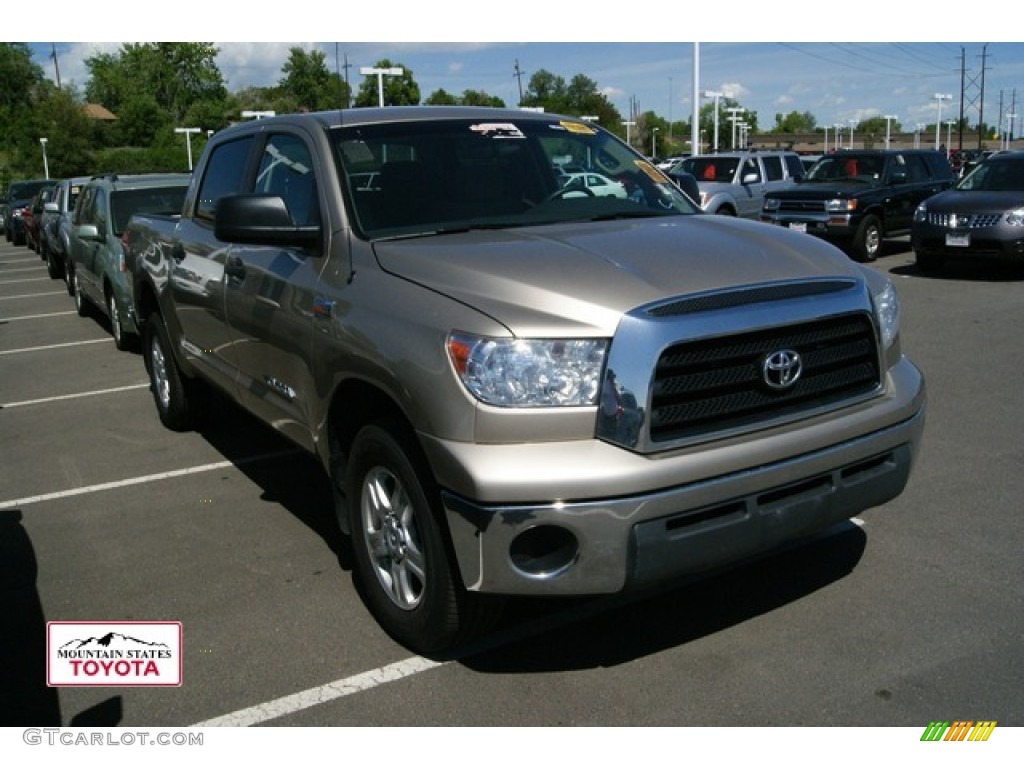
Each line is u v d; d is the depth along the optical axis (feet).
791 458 11.16
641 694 11.40
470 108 16.56
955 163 194.08
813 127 499.51
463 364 10.59
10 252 95.66
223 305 16.98
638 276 11.19
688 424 10.71
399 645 12.75
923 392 12.90
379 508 12.55
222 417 24.79
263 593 14.43
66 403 27.48
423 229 13.75
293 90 292.81
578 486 10.19
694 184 17.62
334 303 12.92
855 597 13.47
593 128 17.37
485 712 11.19
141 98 320.09
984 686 11.26
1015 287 42.96
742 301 11.09
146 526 17.37
